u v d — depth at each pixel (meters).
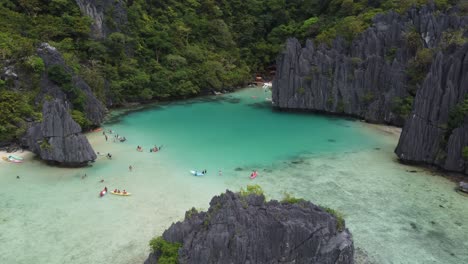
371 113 87.25
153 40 114.31
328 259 30.52
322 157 63.56
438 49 80.88
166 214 43.41
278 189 50.66
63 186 50.28
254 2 155.62
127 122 84.69
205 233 29.98
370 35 94.19
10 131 63.75
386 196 49.09
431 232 40.88
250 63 145.62
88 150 57.59
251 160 61.66
